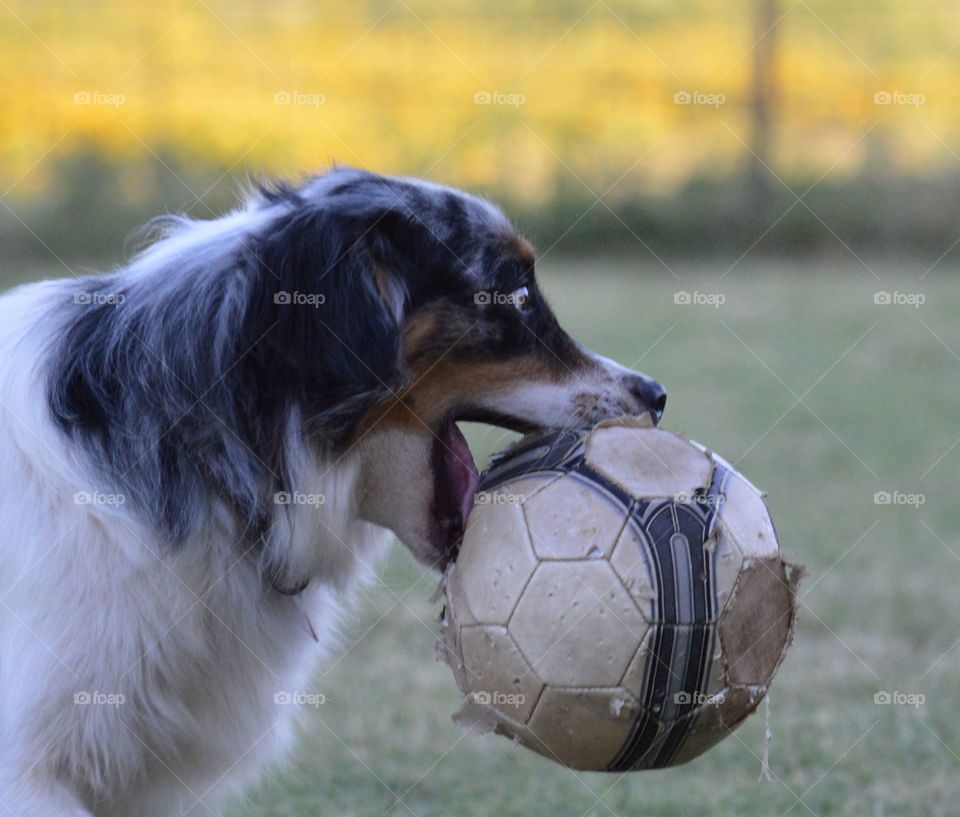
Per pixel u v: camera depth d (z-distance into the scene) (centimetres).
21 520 425
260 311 446
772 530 430
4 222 2514
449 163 2742
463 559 436
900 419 1451
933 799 578
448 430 491
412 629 852
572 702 409
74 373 446
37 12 2550
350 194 471
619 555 405
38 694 413
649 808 578
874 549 991
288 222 463
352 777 616
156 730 448
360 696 727
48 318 468
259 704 486
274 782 600
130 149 2581
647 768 433
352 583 511
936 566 953
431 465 482
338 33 2734
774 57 2939
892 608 861
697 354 1841
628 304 2252
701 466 429
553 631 407
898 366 1766
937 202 2888
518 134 2848
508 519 426
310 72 2705
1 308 488
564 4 2877
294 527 457
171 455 439
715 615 406
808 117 2950
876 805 568
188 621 443
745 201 2964
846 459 1268
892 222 2906
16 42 2539
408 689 739
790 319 2131
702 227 2967
